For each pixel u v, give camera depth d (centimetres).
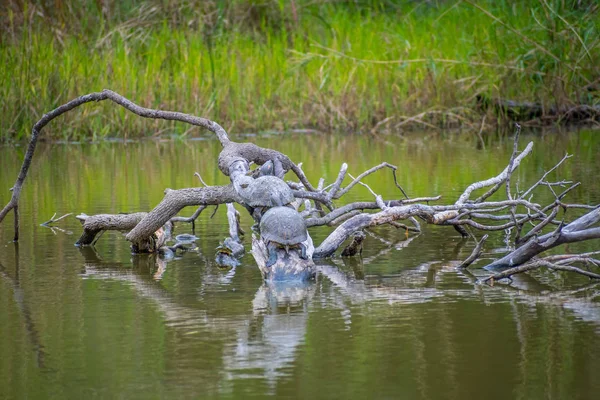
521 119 2473
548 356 620
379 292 812
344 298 791
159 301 789
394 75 2491
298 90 2477
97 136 2294
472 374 588
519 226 989
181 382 582
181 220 1152
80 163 1817
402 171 1611
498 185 1048
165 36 2541
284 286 843
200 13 2714
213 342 662
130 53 2486
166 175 1620
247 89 2438
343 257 984
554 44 2411
